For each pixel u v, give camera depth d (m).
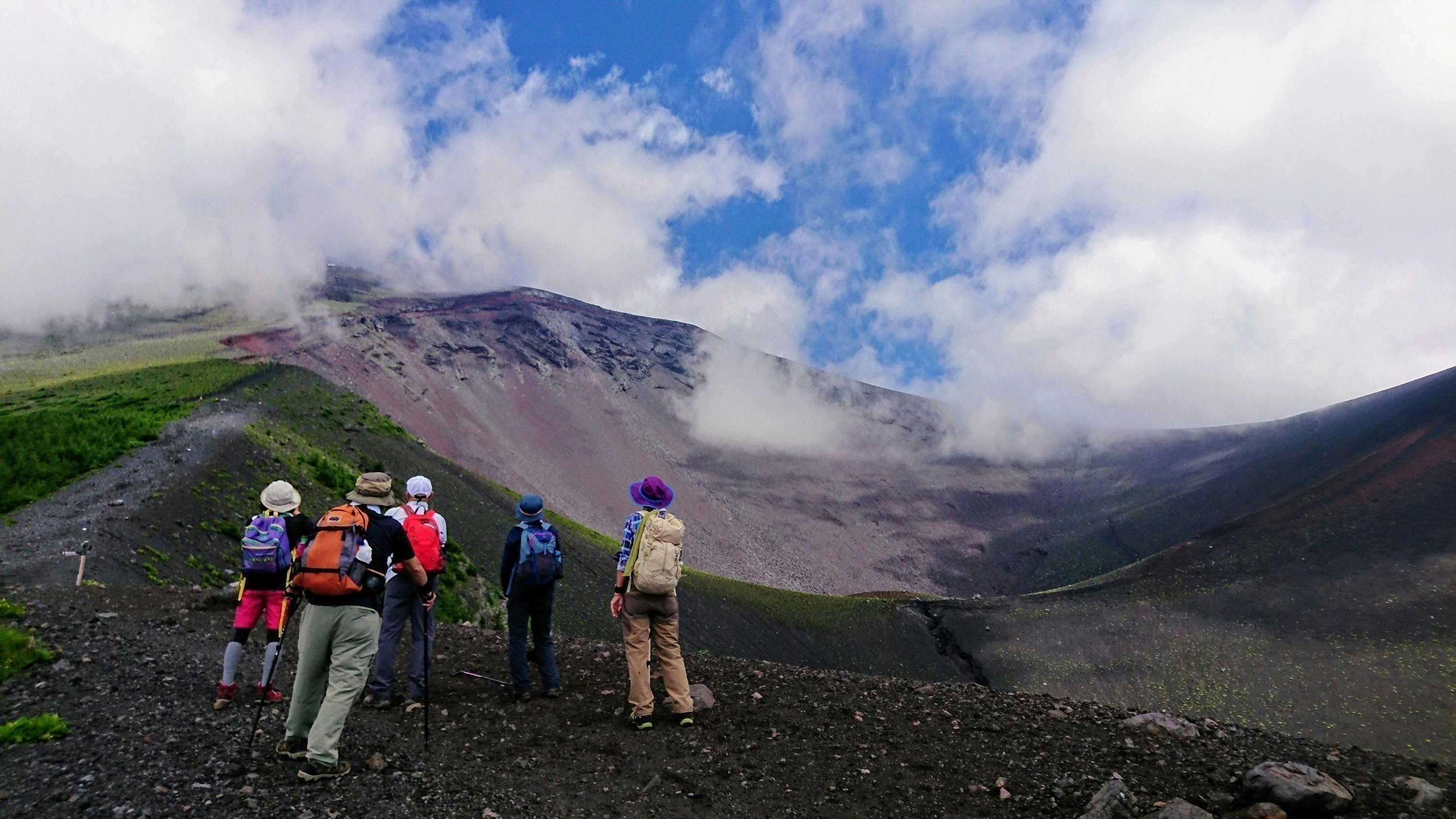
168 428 41.59
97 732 7.55
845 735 9.13
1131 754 8.47
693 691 10.23
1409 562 176.12
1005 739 9.09
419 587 8.27
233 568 26.45
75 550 20.89
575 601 77.00
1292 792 6.61
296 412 84.69
